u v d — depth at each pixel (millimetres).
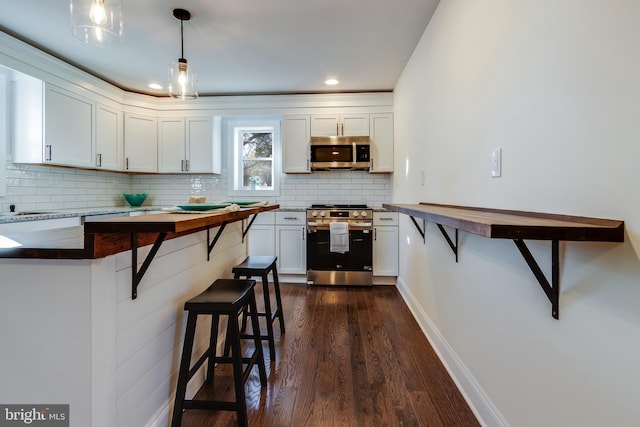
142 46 2729
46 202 3154
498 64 1340
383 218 3713
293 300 3193
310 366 1945
